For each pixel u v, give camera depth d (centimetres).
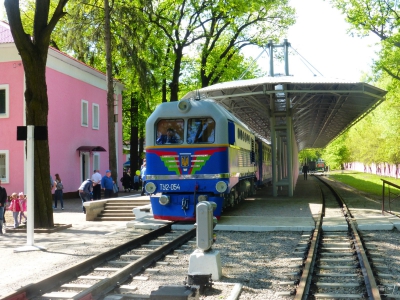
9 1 1315
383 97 2045
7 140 2616
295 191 3070
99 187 2270
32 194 1107
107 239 1199
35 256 982
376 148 5584
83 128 3125
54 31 3198
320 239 1109
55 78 2786
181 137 1459
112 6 2653
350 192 2902
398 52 2516
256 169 2530
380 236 1152
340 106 2336
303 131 4141
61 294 638
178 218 1430
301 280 672
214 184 1416
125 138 5078
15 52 2614
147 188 1462
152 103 4034
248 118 2977
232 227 1272
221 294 650
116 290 668
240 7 2936
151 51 3083
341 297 620
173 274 781
